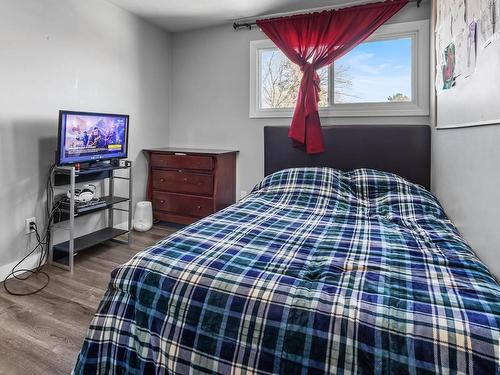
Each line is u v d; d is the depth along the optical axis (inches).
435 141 102.5
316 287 43.4
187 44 155.9
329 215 83.9
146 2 123.9
